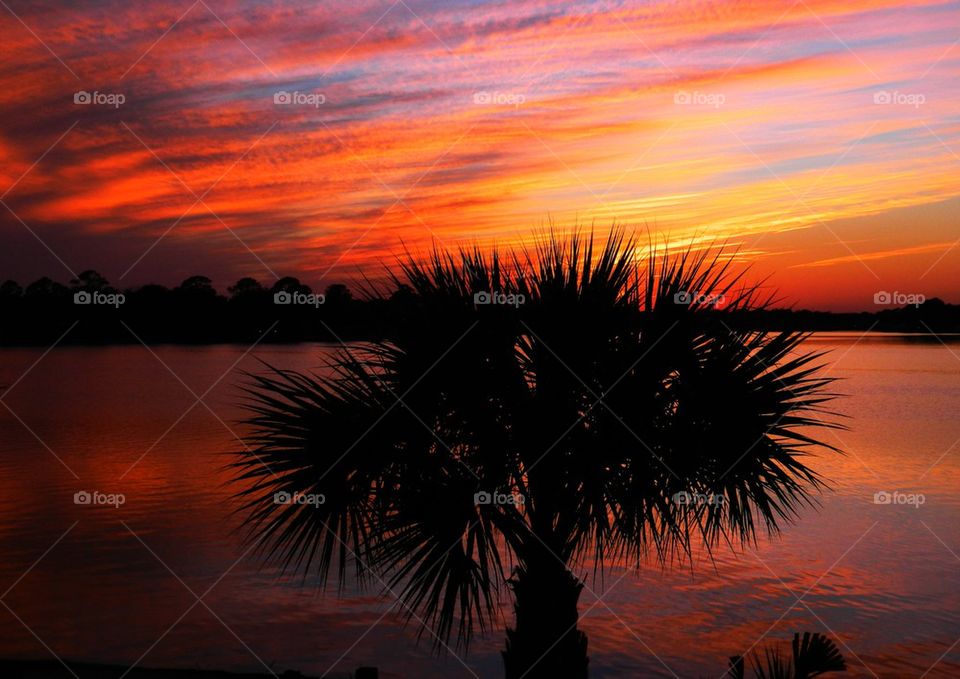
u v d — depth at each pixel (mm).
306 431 5570
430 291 5797
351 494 5480
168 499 27562
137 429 48094
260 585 16984
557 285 5648
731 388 5617
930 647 14586
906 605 17094
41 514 25219
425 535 5406
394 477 5543
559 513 5730
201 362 105438
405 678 11859
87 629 14445
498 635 13742
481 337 5555
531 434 5488
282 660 12703
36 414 57125
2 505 26578
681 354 5602
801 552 21422
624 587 17953
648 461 5520
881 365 113625
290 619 14797
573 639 5734
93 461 36625
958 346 178500
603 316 5531
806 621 15977
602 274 5742
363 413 5551
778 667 4320
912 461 36719
